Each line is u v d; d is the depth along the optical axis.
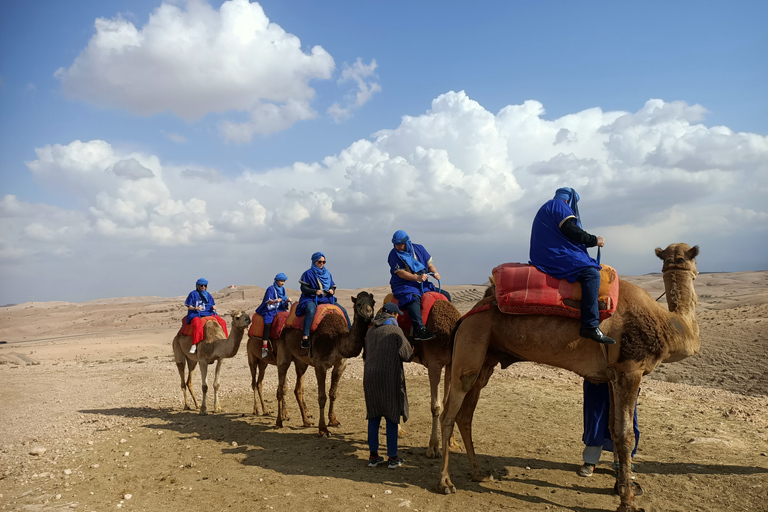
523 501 5.93
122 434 9.38
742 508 5.58
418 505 5.81
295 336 9.62
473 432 8.91
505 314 6.11
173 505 5.93
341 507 5.73
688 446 7.79
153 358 27.12
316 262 9.87
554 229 6.01
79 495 6.29
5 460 7.86
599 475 6.84
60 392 15.34
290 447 8.38
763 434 8.52
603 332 5.68
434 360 7.66
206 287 12.95
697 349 5.96
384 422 9.96
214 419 10.78
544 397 11.45
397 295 7.83
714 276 135.12
